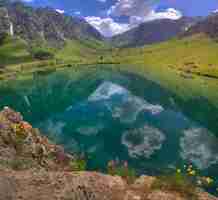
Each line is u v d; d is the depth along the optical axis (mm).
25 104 82250
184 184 13023
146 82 139500
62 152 23797
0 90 117875
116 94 99500
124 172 14836
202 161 35844
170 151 39344
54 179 11875
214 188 26875
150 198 11641
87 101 84812
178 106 78562
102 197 11211
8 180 11367
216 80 161125
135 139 44969
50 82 145375
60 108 74125
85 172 13039
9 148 19188
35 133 25141
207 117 64750
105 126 53125
